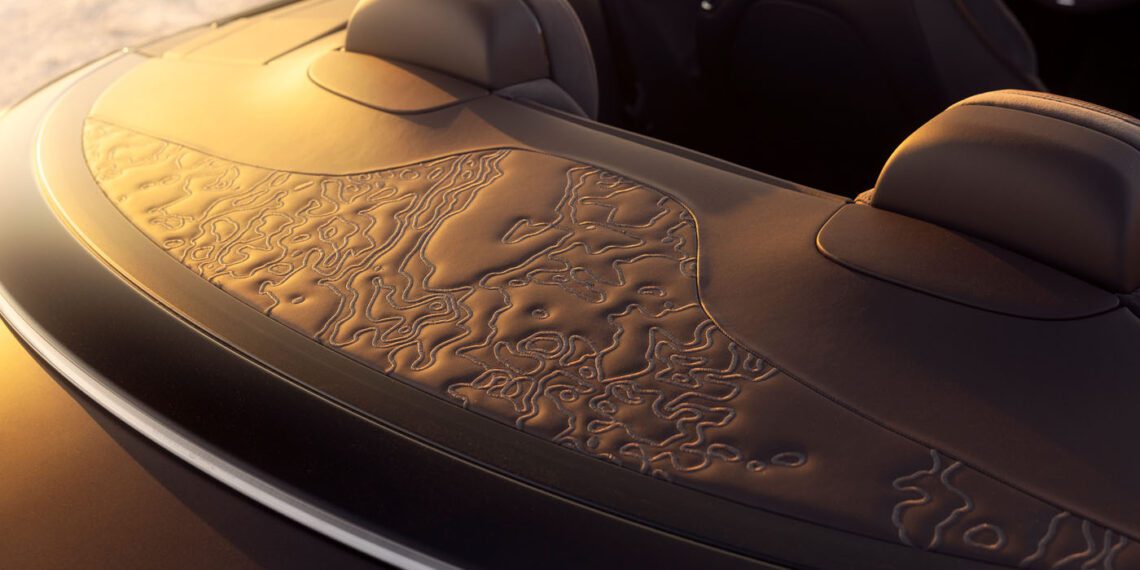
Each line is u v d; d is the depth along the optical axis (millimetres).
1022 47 1496
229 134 1336
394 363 951
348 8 1737
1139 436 843
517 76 1396
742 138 1835
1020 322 935
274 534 817
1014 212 1002
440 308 1017
